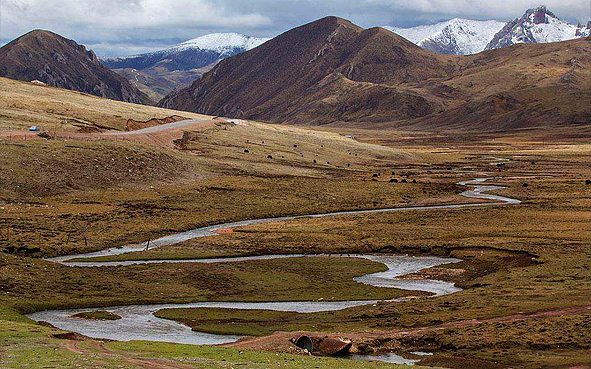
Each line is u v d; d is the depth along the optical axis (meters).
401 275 83.88
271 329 57.38
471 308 61.78
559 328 52.91
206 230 116.12
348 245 101.75
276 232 113.19
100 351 43.44
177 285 76.25
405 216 130.50
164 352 44.16
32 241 94.94
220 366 39.88
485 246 97.75
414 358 48.59
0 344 44.16
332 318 61.59
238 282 78.12
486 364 46.12
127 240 103.31
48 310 65.12
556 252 91.19
